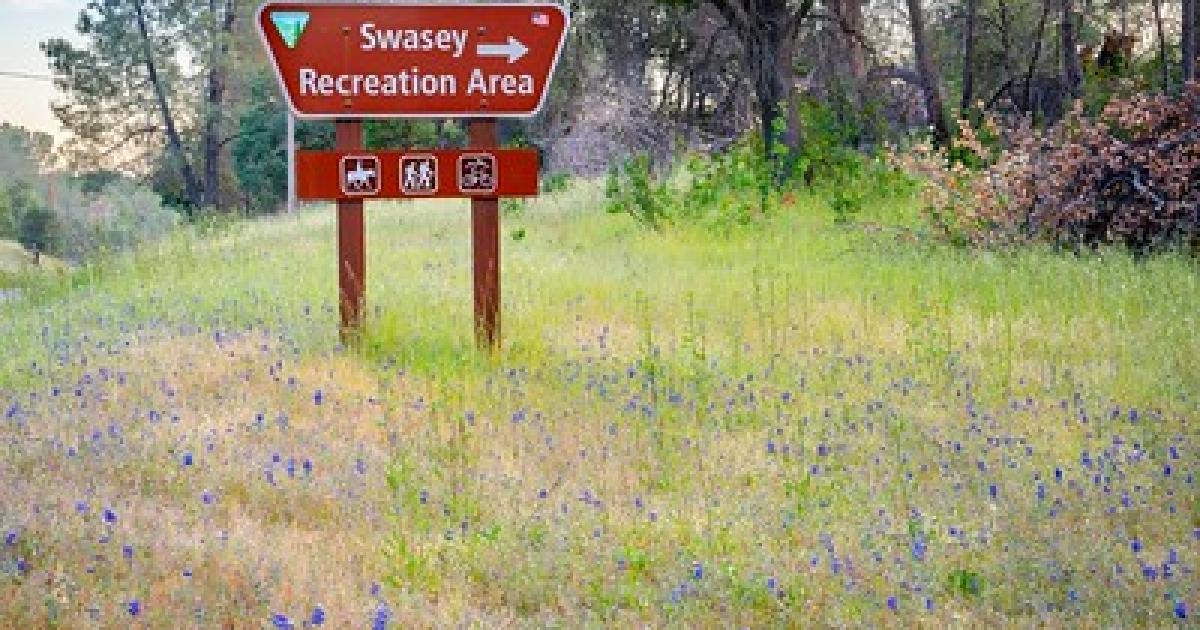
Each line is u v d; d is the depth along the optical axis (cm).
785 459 843
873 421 944
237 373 1022
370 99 1154
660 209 2205
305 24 1139
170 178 6650
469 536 699
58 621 568
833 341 1233
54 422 865
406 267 1764
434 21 1157
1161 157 1631
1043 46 3953
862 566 658
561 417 951
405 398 987
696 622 599
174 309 1347
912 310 1334
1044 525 716
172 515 706
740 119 3741
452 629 587
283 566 646
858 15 3108
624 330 1295
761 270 1689
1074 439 891
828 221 2202
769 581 625
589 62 3719
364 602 612
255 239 2348
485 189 1162
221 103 6438
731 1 2753
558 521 719
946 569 655
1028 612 614
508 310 1372
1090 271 1459
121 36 6306
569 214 2598
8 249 7731
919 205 2241
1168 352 1100
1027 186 1728
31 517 673
